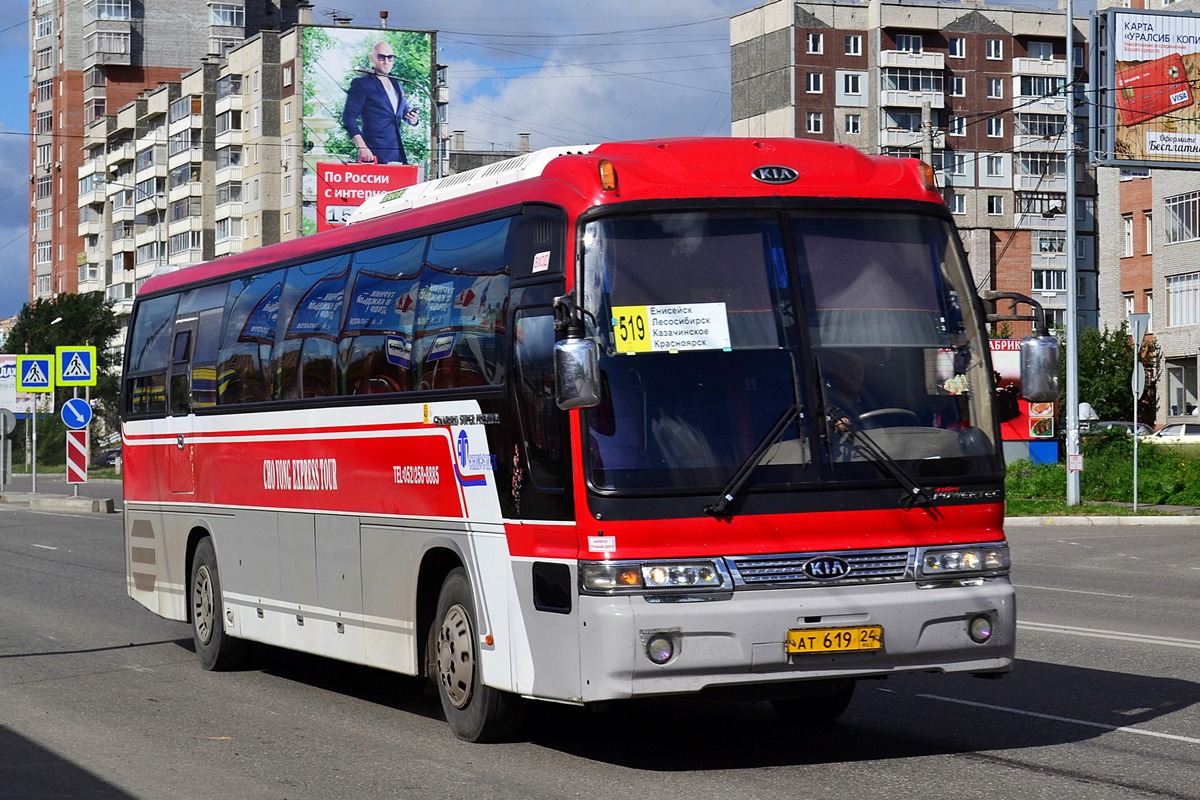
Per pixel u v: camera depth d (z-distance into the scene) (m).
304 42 89.69
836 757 8.66
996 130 100.19
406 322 10.20
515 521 8.66
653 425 8.00
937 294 8.61
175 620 14.13
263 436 12.25
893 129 97.56
